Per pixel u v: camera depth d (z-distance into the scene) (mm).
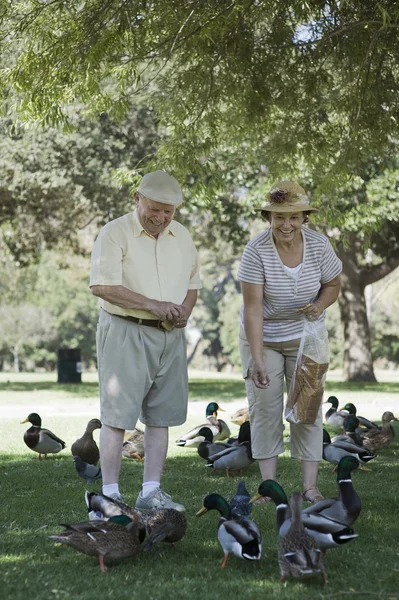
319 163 12047
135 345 7168
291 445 7836
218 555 5973
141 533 5840
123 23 8633
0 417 18125
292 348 7688
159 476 7348
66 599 4953
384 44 10391
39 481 9477
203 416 17750
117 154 26969
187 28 9336
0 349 79812
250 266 7539
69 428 15273
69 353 33625
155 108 11250
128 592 5074
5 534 6609
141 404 7238
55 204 30172
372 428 13102
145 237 7297
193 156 11008
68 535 5586
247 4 9250
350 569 5559
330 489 8609
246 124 11680
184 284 7504
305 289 7555
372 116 11188
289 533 5270
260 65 11117
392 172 22859
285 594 5027
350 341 33094
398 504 7676
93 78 9125
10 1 8891
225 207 28250
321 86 11664
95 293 7164
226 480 9406
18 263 37656
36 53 9203
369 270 32562
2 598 4992
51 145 26203
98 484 9250
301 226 7645
